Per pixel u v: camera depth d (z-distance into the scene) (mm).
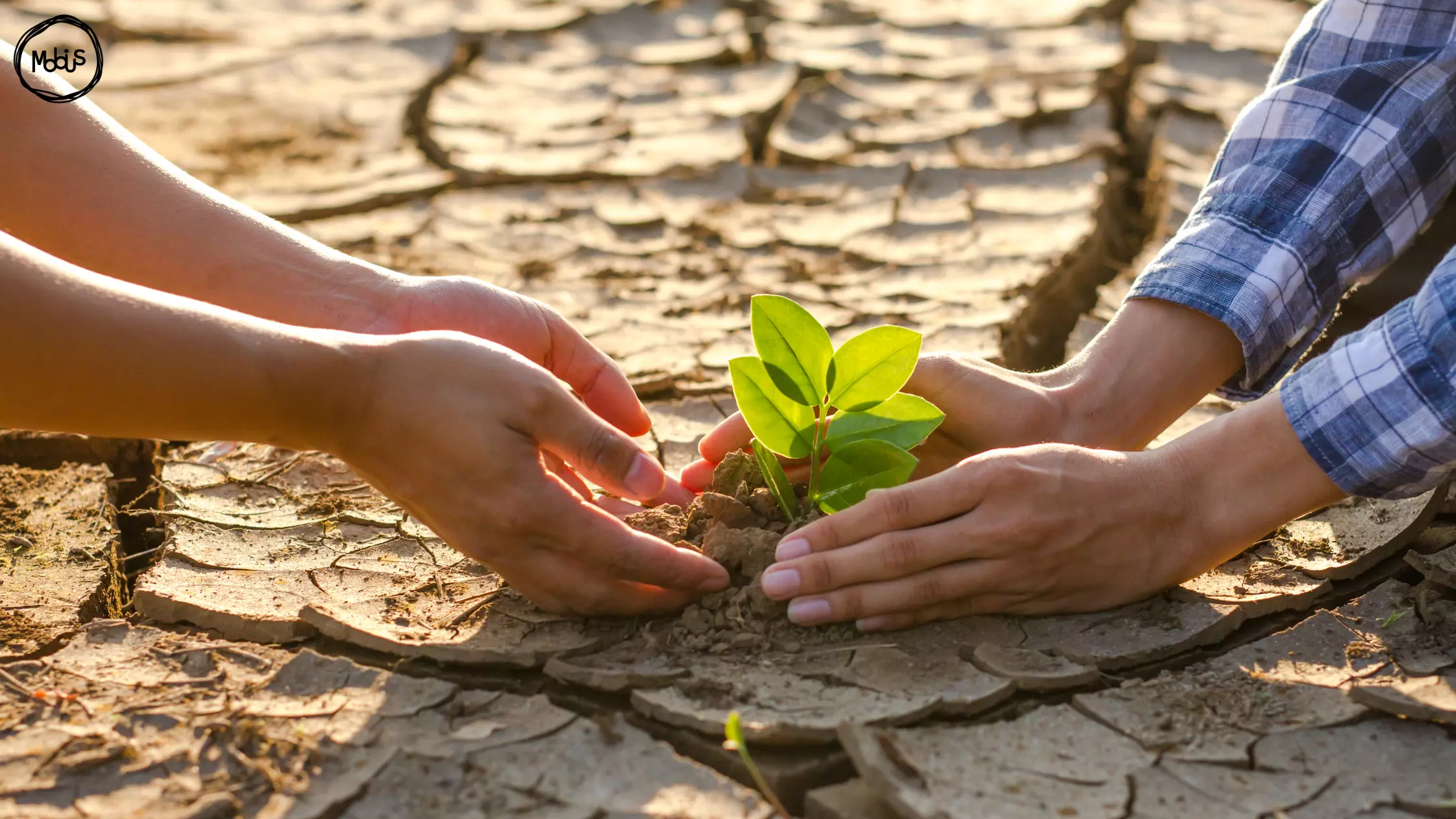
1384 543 1622
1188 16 3436
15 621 1576
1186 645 1541
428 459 1490
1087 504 1525
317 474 1731
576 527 1504
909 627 1548
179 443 1788
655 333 1948
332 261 1618
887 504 1514
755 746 1480
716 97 2938
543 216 2334
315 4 3684
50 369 1426
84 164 1586
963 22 3504
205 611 1579
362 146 2668
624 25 3484
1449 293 1494
